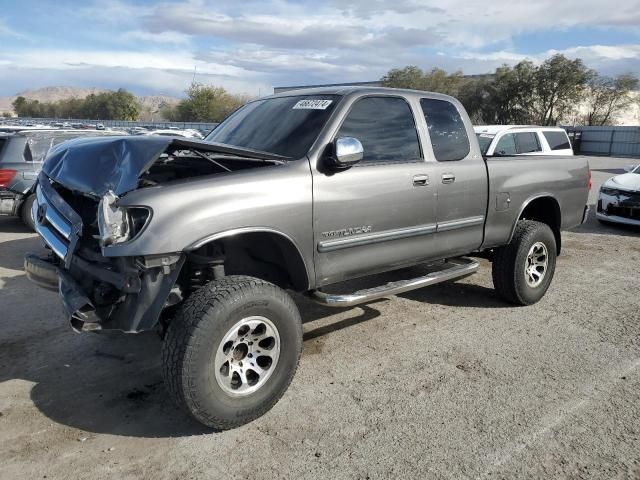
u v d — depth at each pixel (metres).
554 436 3.24
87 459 3.01
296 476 2.88
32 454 3.05
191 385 3.01
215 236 3.15
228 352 3.18
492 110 44.75
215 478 2.87
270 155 3.62
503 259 5.27
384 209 4.04
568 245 8.56
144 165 3.08
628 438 3.23
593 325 5.00
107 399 3.66
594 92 46.00
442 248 4.59
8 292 5.83
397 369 4.11
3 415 3.44
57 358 4.27
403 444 3.16
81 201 3.67
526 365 4.18
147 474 2.89
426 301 5.64
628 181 10.07
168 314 3.50
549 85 42.72
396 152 4.23
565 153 11.74
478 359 4.28
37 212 3.90
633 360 4.27
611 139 35.22
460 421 3.40
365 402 3.63
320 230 3.68
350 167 3.86
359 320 5.10
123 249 2.94
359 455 3.06
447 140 4.65
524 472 2.92
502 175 4.97
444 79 47.94
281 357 3.40
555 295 5.89
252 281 3.28
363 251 4.00
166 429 3.31
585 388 3.82
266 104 4.56
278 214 3.43
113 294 3.22
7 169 8.51
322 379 3.95
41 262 3.65
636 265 7.27
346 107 3.95
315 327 4.93
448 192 4.50
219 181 3.27
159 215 3.01
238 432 3.28
